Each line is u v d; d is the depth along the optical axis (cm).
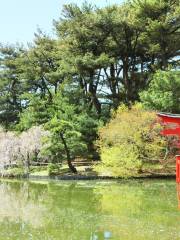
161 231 2448
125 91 7312
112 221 2784
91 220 2836
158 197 3731
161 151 5253
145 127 4928
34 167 6456
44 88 8300
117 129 4969
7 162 6303
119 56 7338
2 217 2975
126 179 5175
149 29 6350
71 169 5756
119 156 4959
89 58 6525
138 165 4997
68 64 6938
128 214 3012
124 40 7119
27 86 8375
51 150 5825
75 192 4259
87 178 5391
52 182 5369
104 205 3428
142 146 4981
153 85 5931
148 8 6328
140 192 4069
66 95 6919
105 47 7056
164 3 6300
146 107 5628
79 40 6769
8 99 8900
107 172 5450
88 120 6419
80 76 7294
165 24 6244
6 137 6556
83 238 2339
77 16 6875
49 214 3077
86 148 6053
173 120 2483
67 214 3069
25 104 8969
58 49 7488
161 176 5184
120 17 6512
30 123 6681
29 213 3125
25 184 5241
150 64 7494
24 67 8044
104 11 6538
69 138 5762
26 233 2480
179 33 6575
